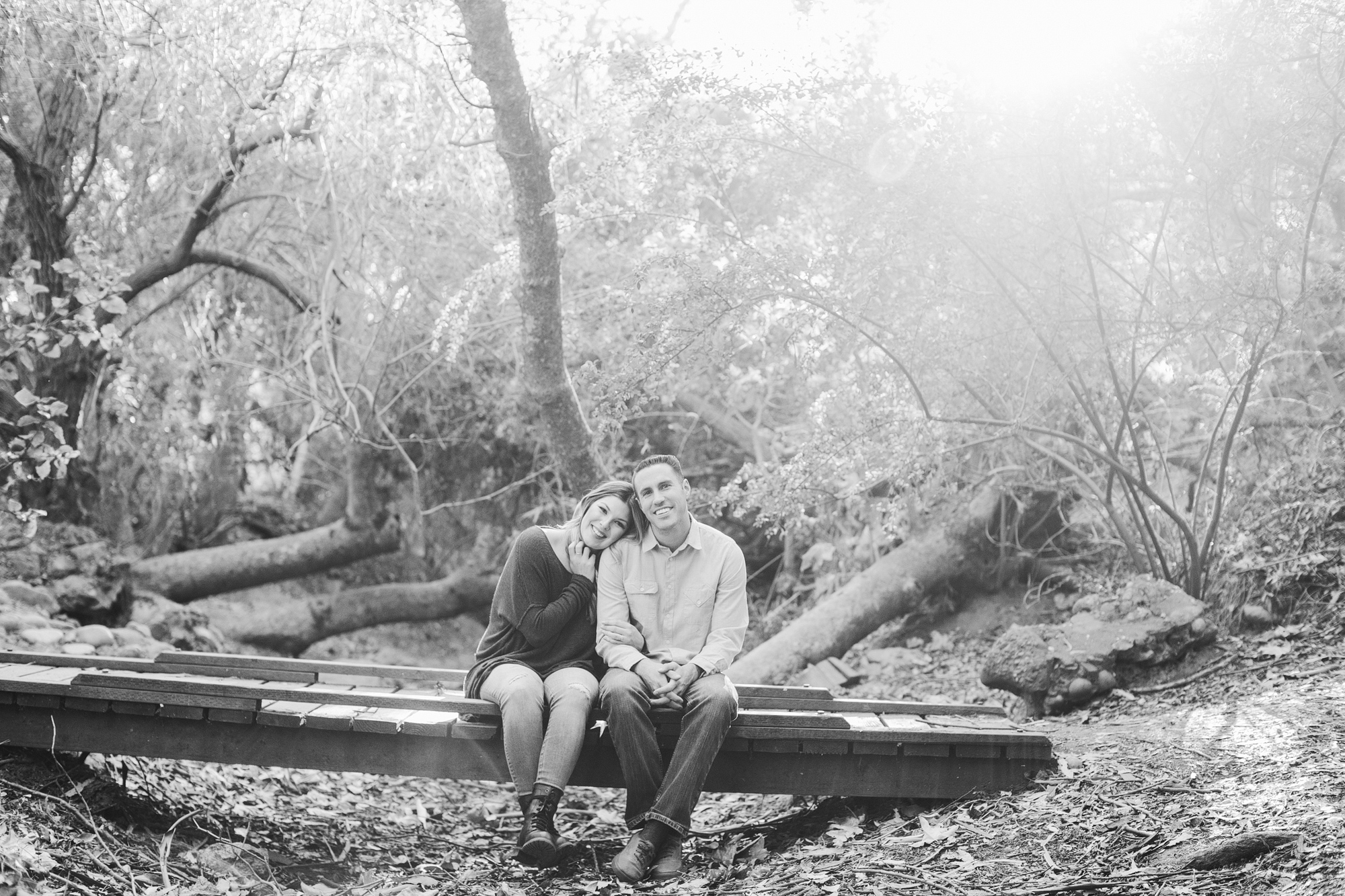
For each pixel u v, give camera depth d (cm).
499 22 529
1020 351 590
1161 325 554
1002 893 326
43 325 598
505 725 409
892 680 739
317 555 1026
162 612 848
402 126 700
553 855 390
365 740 423
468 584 1058
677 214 610
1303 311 526
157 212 866
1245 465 662
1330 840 307
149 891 366
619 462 943
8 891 335
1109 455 589
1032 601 777
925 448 612
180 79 675
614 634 428
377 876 418
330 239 843
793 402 884
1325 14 512
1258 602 590
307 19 646
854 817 436
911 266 560
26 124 802
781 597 939
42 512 577
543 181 572
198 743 423
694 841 454
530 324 610
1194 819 349
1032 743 423
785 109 559
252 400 1146
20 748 433
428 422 998
